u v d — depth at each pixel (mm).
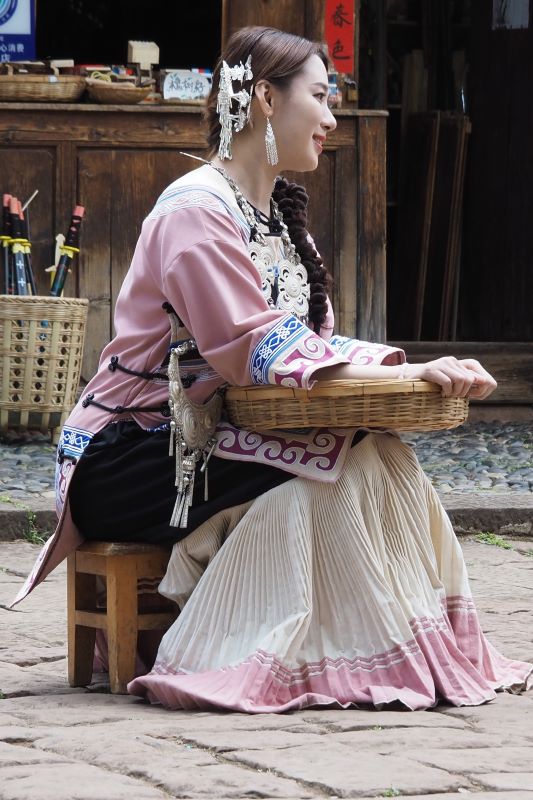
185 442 3324
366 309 9273
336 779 2432
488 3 11938
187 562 3375
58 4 13141
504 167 11852
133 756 2592
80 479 3449
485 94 12055
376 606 3223
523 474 7855
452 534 3508
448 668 3252
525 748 2732
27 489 6797
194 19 13500
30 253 8773
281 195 3707
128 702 3271
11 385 7992
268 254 3518
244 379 3281
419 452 8625
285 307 3549
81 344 8141
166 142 8945
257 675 3121
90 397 3539
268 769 2529
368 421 3240
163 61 13547
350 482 3293
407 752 2676
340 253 9250
